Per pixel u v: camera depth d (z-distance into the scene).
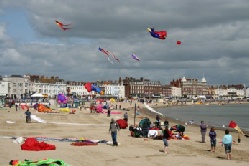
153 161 23.39
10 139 32.41
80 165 21.33
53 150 26.48
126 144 31.05
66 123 53.84
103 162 22.50
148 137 35.62
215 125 69.94
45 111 81.62
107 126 50.09
